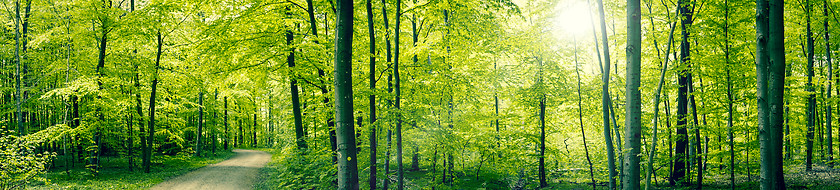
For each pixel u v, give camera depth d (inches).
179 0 507.8
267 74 537.0
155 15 608.1
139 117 686.5
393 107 387.2
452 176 530.6
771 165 233.6
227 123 1346.0
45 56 709.3
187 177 666.2
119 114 671.8
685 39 415.8
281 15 506.3
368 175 417.1
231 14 493.0
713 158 477.4
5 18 704.4
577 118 669.3
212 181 621.9
